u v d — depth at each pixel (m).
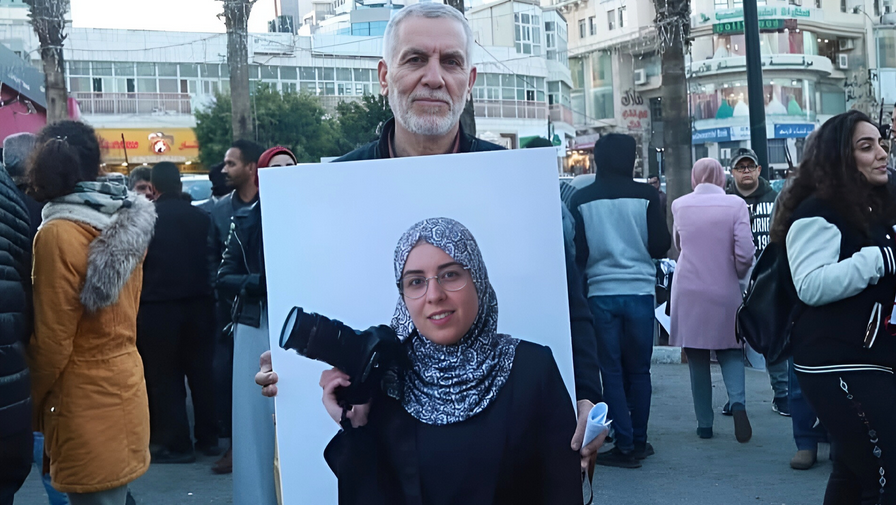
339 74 52.12
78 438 3.03
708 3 51.31
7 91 14.34
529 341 1.88
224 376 5.37
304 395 1.87
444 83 2.03
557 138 47.53
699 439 5.76
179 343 5.50
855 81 53.59
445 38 2.03
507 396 1.87
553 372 1.88
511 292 1.88
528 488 1.88
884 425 2.83
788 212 3.10
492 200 1.88
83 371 3.04
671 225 14.14
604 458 5.21
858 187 2.94
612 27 59.34
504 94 54.12
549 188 1.89
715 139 51.62
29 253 2.79
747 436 5.52
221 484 5.00
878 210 2.97
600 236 5.09
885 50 54.09
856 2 53.22
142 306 5.37
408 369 1.87
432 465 1.85
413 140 2.10
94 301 2.97
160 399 5.45
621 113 59.50
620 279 5.09
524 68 54.69
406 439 1.86
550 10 57.84
